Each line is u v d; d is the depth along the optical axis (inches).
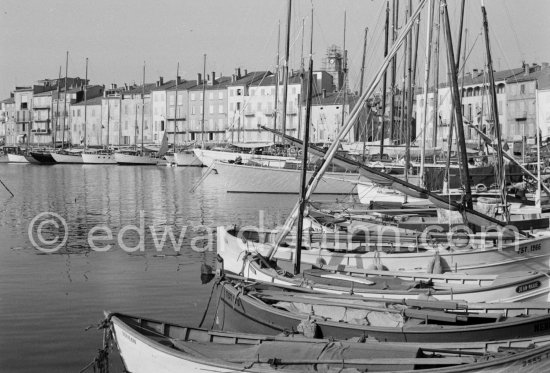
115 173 3356.3
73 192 2197.3
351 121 748.0
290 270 786.2
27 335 594.9
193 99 5083.7
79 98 5718.5
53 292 755.4
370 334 517.7
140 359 485.7
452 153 1798.7
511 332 511.5
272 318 569.9
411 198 1376.7
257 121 4746.6
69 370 514.9
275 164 2245.3
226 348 491.5
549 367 431.8
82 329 612.7
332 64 4315.9
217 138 4975.4
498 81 3789.4
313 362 444.1
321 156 837.2
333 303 569.9
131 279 825.5
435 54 1422.2
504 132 3772.1
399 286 649.6
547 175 1603.1
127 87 5713.6
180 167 3986.2
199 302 717.3
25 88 5949.8
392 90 1784.0
